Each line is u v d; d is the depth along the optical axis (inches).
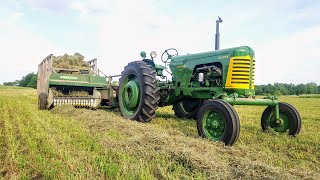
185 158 141.3
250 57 219.8
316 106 885.2
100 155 152.6
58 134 199.3
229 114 183.6
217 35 255.9
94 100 372.8
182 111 324.5
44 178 119.0
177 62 278.4
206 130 200.2
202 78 247.0
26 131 204.4
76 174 120.6
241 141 205.5
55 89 383.2
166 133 212.7
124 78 308.0
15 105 439.2
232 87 218.8
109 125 238.5
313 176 123.1
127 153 156.6
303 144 203.3
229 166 135.0
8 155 144.6
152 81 274.7
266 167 128.7
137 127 229.0
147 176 120.3
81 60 457.7
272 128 241.0
